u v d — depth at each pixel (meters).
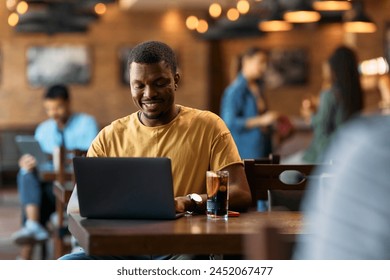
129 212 3.11
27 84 19.56
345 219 1.45
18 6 13.11
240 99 8.48
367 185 1.42
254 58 8.45
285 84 20.53
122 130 3.70
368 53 19.50
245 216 3.32
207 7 19.78
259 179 3.88
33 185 7.53
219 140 3.64
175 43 20.19
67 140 7.78
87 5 12.18
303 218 3.25
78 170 3.10
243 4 14.95
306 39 20.53
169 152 3.62
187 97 20.22
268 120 8.47
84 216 3.15
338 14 10.94
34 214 7.54
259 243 1.60
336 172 1.50
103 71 19.92
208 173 3.22
